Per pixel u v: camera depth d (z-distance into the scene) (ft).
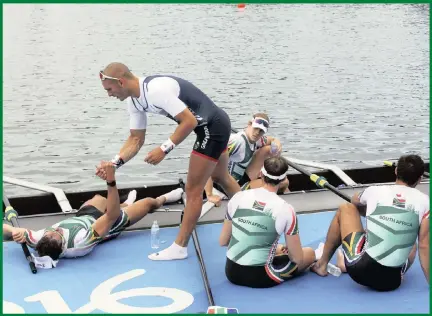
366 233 17.17
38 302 17.03
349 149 48.16
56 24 114.52
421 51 90.79
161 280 18.35
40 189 24.98
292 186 28.02
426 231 16.66
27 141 49.52
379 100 63.52
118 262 19.48
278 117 57.06
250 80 72.49
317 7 139.54
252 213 17.26
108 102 62.18
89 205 21.34
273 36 103.71
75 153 46.96
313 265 18.83
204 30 108.47
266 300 17.13
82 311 16.61
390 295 17.40
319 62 83.35
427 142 50.06
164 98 18.17
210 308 15.56
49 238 18.92
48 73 75.61
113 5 139.74
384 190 17.03
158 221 22.65
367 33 106.63
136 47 93.15
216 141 19.01
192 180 19.20
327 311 16.55
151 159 17.99
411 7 138.41
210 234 21.62
